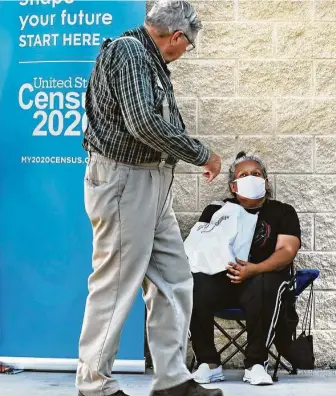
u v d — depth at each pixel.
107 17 13.24
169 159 9.41
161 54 9.49
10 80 13.39
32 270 13.30
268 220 13.31
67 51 13.30
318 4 14.25
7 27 13.38
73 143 13.27
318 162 14.22
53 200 13.29
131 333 13.22
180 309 9.65
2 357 13.36
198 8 14.27
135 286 9.25
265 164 14.23
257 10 14.26
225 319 13.34
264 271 12.73
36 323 13.30
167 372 9.55
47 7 13.32
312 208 14.20
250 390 12.03
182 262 9.72
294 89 14.23
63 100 13.30
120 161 9.17
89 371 9.29
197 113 14.25
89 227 13.23
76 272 13.25
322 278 14.18
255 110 14.23
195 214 14.25
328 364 14.13
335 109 14.23
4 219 13.34
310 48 14.23
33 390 11.87
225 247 12.94
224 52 14.25
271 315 12.54
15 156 13.34
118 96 8.98
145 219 9.23
